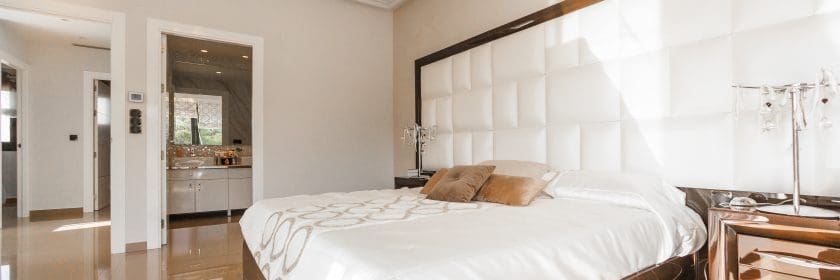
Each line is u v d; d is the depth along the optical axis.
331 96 4.11
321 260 1.21
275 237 1.69
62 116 5.21
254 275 2.05
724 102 1.89
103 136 5.60
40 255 3.04
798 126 1.49
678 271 1.76
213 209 4.93
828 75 1.48
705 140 1.95
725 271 1.44
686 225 1.81
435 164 3.71
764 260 1.34
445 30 3.75
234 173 5.10
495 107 3.09
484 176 2.32
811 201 1.62
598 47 2.41
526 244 1.26
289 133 3.85
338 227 1.47
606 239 1.48
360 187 4.28
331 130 4.11
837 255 1.20
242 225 2.25
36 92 5.03
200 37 3.46
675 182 2.06
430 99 3.82
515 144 2.92
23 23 4.33
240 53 5.07
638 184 1.94
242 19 3.63
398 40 4.45
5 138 5.65
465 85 3.39
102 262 2.85
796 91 1.51
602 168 2.37
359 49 4.31
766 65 1.75
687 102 2.01
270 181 3.74
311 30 4.00
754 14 1.80
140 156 3.19
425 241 1.25
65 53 5.22
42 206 5.07
